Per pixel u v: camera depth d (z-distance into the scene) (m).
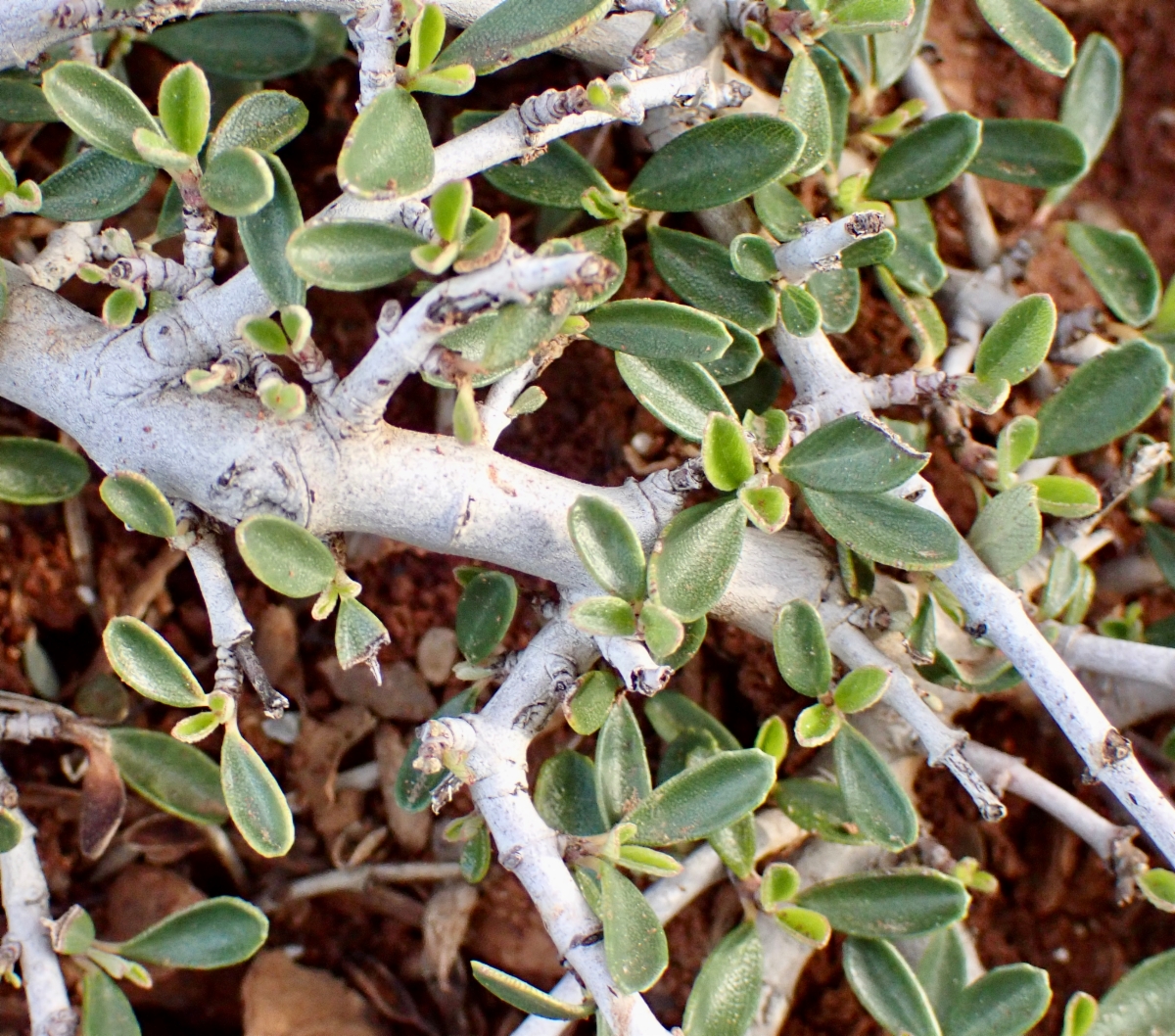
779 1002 0.40
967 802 0.41
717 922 0.41
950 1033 0.38
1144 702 0.41
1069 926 0.41
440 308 0.34
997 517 0.37
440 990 0.41
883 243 0.38
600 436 0.42
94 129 0.35
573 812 0.38
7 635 0.41
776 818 0.40
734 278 0.38
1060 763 0.41
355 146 0.34
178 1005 0.41
